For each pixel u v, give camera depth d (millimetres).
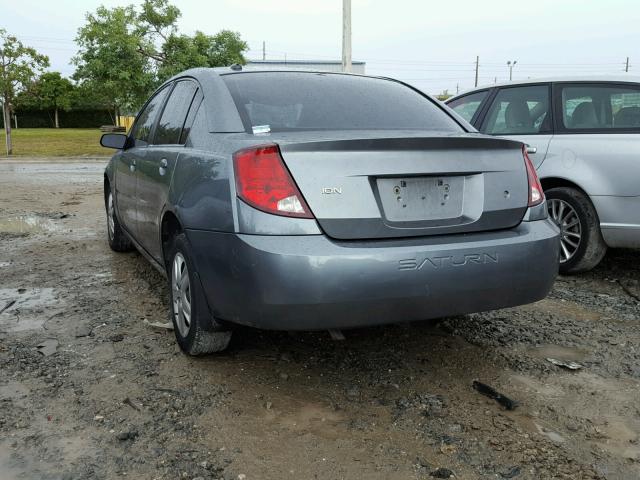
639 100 4957
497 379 3225
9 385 3102
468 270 2795
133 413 2826
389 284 2662
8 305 4371
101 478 2340
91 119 70562
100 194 11242
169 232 3768
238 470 2395
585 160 5074
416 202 2824
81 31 22625
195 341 3270
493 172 3010
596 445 2602
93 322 4027
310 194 2650
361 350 3582
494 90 6102
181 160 3412
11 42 24422
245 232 2686
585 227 5125
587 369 3377
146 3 22859
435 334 3854
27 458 2463
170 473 2371
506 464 2449
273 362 3398
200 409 2867
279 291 2611
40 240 6754
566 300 4652
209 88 3553
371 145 2725
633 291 4906
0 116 66625
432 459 2480
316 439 2621
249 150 2752
